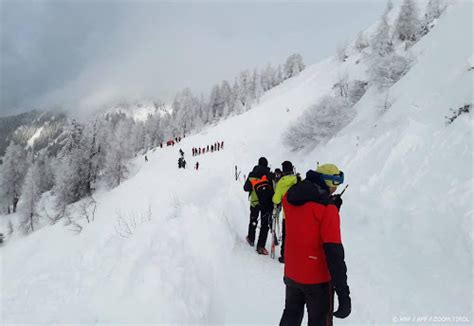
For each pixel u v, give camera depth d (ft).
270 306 12.41
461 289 13.60
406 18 201.87
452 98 34.45
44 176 197.47
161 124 356.38
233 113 332.39
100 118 162.20
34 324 8.88
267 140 152.15
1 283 12.90
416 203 22.63
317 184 8.50
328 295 8.05
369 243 20.89
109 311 9.00
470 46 46.83
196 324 9.74
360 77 181.57
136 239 14.52
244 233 22.36
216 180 98.78
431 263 16.52
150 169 144.15
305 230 7.89
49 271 13.39
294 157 99.81
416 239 19.34
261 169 18.97
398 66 91.20
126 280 10.02
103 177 162.40
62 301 10.07
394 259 17.78
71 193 148.36
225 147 162.61
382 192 27.43
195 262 13.58
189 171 120.47
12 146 193.26
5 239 142.72
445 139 27.30
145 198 92.58
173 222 16.80
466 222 17.70
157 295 9.24
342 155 55.26
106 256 13.78
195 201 63.10
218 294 12.86
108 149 160.15
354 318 12.06
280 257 16.94
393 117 49.03
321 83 233.96
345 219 27.63
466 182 20.49
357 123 69.46
